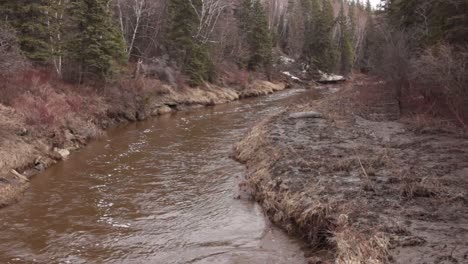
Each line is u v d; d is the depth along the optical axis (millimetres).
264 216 10109
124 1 36625
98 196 11852
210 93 37062
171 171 14312
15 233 9352
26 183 12773
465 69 15109
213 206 10953
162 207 10961
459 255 6125
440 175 10078
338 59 73062
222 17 48562
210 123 24766
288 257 7910
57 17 23625
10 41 18656
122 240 8984
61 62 24797
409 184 9203
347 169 11078
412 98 19250
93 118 21797
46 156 15266
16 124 15312
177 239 8992
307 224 8562
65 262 8008
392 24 26500
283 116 21250
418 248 6477
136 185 12828
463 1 15969
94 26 23969
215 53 44625
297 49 72125
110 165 15141
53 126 17109
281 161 12281
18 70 18906
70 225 9820
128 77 29797
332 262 7051
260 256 8023
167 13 39438
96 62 24312
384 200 8703
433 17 19797
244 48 51750
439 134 14969
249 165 14266
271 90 48500
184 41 36656
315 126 18047
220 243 8734
